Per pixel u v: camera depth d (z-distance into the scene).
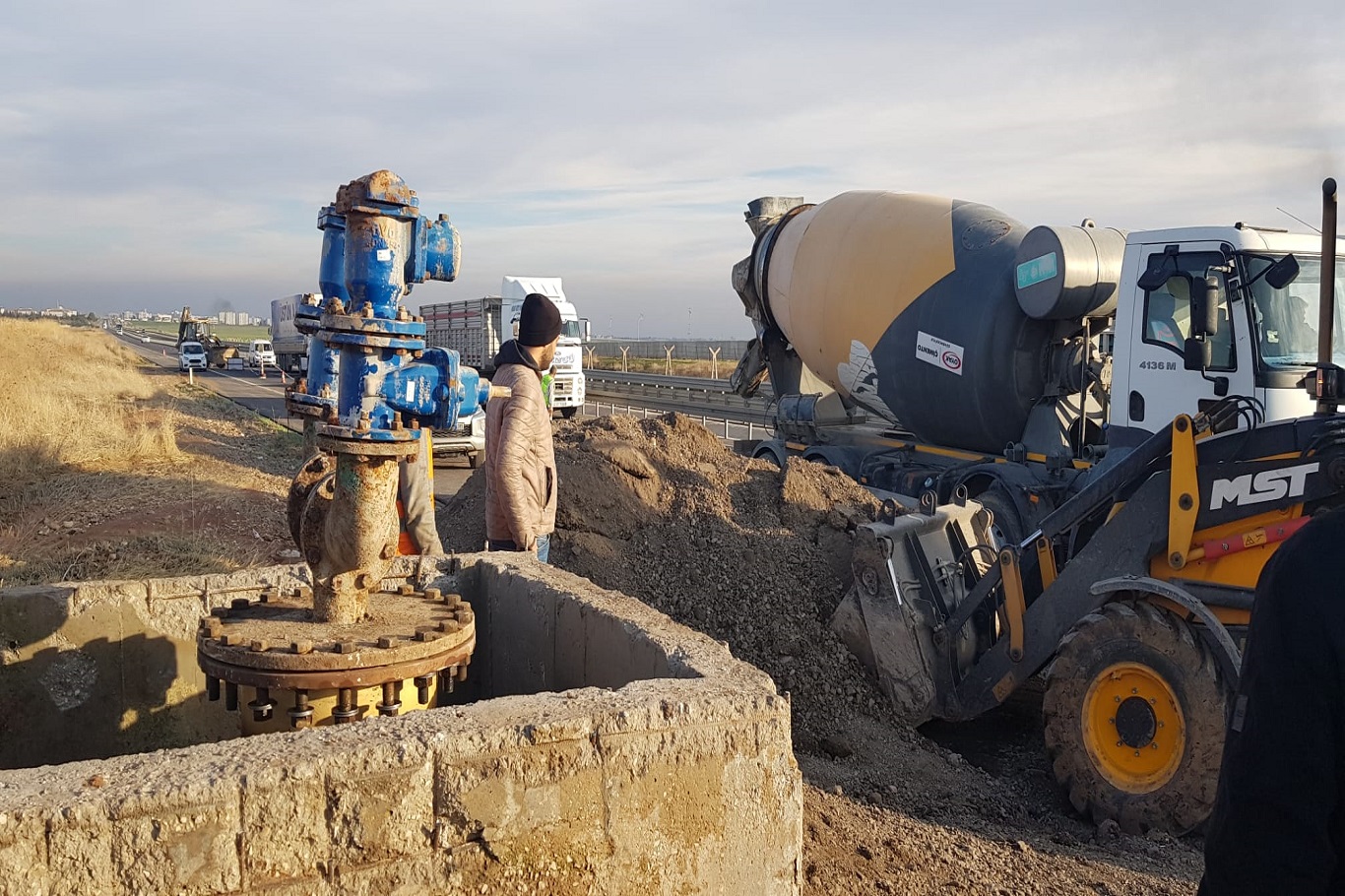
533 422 4.16
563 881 1.96
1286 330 7.02
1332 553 1.49
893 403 10.45
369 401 2.41
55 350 42.78
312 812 1.76
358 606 2.59
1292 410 6.87
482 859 1.89
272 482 14.05
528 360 4.23
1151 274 7.48
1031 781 5.51
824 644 6.26
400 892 1.82
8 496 11.84
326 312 2.38
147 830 1.65
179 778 1.71
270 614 2.65
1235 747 1.53
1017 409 9.18
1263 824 1.47
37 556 9.00
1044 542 5.52
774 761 2.18
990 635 6.14
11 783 1.69
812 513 7.60
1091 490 5.34
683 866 2.08
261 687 2.32
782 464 12.48
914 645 5.88
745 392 13.90
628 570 6.93
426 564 3.58
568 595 3.10
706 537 7.18
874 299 10.20
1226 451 4.80
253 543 9.95
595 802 1.98
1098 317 8.84
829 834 3.98
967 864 3.98
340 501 2.47
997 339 9.05
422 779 1.84
